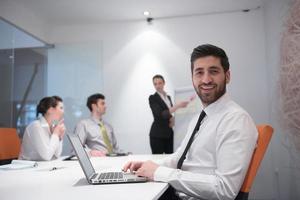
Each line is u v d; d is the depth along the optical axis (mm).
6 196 930
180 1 3611
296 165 2492
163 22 4156
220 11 3945
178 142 3602
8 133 2416
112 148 3283
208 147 1214
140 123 4102
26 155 2260
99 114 3383
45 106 2531
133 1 3592
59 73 4344
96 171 1502
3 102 3576
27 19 3875
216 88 1248
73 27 4383
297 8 1930
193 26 4059
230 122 1126
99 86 4250
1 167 1676
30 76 4113
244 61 3869
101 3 3646
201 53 1268
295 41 1875
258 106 3785
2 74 3559
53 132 2404
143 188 1024
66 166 1770
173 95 4016
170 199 1314
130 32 4246
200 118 1341
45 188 1057
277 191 3352
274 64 3191
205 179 1081
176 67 4059
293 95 1888
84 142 3174
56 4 3676
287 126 2031
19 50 3885
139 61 4184
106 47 4293
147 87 4121
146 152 4051
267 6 3570
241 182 1057
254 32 3863
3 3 3420
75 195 926
